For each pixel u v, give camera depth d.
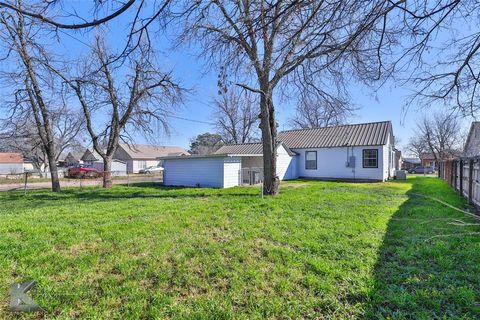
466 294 2.77
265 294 2.92
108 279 3.24
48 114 12.93
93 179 25.25
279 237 4.68
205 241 4.56
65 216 6.56
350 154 17.94
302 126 24.97
